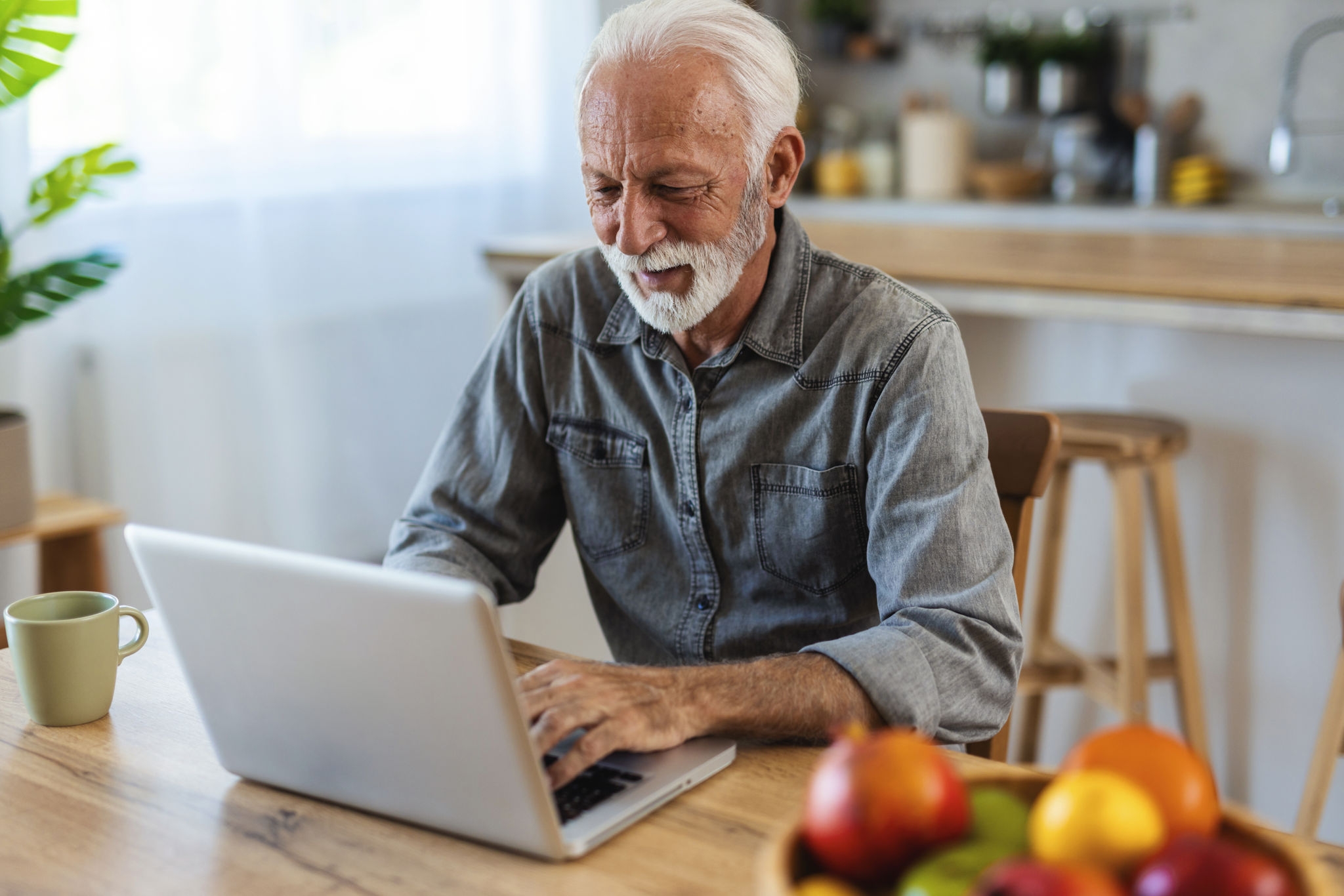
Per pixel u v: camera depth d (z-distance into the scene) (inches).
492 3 143.5
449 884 30.8
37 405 108.9
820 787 23.3
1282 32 145.9
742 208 47.6
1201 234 113.4
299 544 132.3
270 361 126.7
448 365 146.1
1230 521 89.0
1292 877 22.5
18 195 100.0
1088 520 93.9
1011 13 163.3
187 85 116.3
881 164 161.8
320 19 127.5
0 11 76.0
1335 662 85.9
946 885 21.5
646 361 53.0
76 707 40.1
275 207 125.6
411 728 31.9
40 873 31.6
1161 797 23.8
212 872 31.6
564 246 95.5
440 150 141.0
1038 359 95.9
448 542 54.4
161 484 118.5
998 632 43.9
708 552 52.7
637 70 45.9
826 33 173.9
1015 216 146.2
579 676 38.1
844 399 48.8
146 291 115.4
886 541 46.8
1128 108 150.9
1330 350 83.3
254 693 34.5
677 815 34.2
